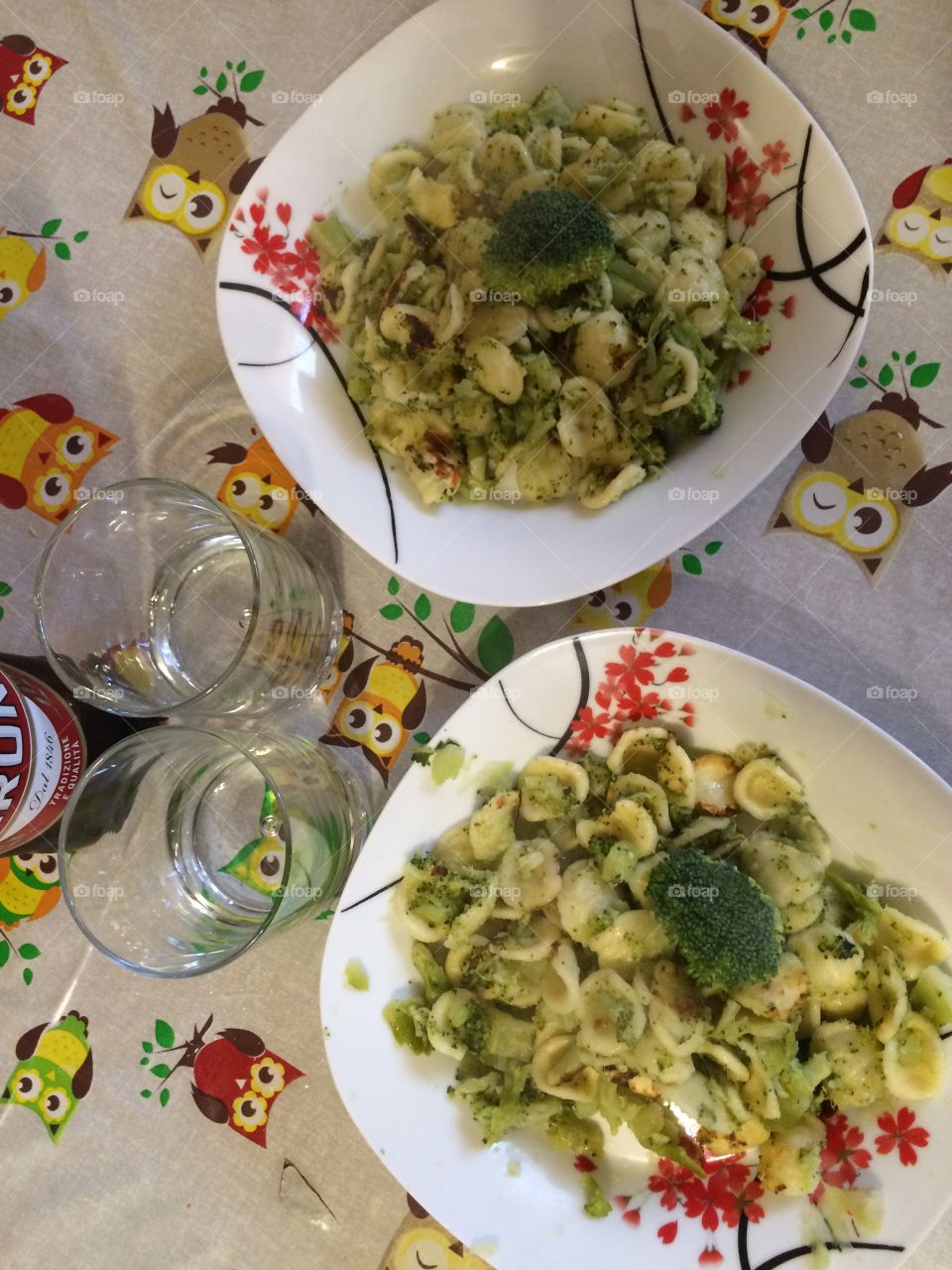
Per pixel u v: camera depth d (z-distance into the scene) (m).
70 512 0.38
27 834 0.37
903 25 0.35
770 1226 0.34
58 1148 0.39
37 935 0.39
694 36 0.33
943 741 0.35
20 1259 0.39
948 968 0.33
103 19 0.40
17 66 0.41
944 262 0.35
